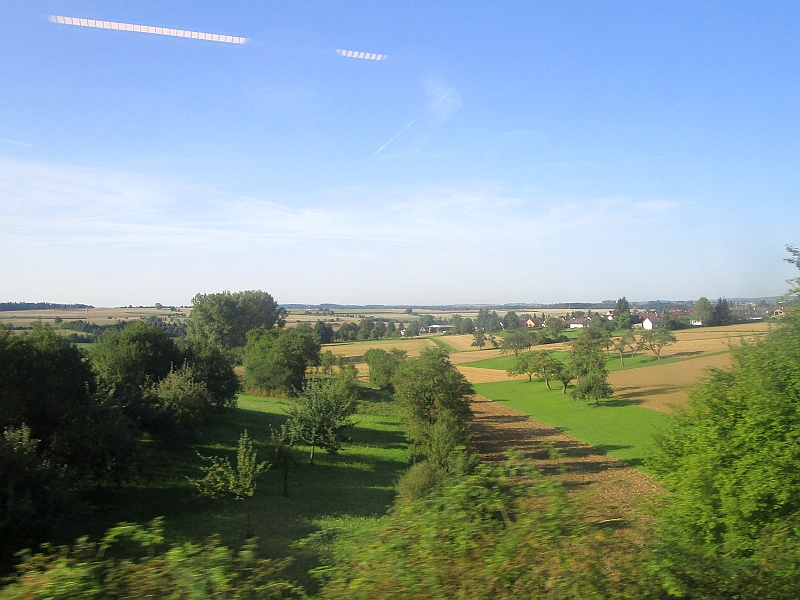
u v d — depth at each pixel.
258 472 19.27
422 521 5.16
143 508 20.72
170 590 4.33
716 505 10.29
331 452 31.19
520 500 5.36
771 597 5.23
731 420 11.02
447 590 4.46
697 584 5.10
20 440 15.85
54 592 4.03
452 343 133.62
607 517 5.59
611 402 56.00
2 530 13.75
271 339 69.81
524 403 61.94
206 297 99.69
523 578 4.50
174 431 28.47
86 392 23.94
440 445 24.20
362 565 4.85
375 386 76.06
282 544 17.42
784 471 9.19
